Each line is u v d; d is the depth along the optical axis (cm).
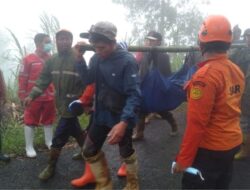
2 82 490
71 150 523
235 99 255
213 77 239
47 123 520
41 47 500
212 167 253
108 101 334
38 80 443
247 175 438
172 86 451
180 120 682
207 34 248
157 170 454
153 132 612
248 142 481
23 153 511
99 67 334
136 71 325
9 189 404
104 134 354
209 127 250
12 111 652
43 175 425
